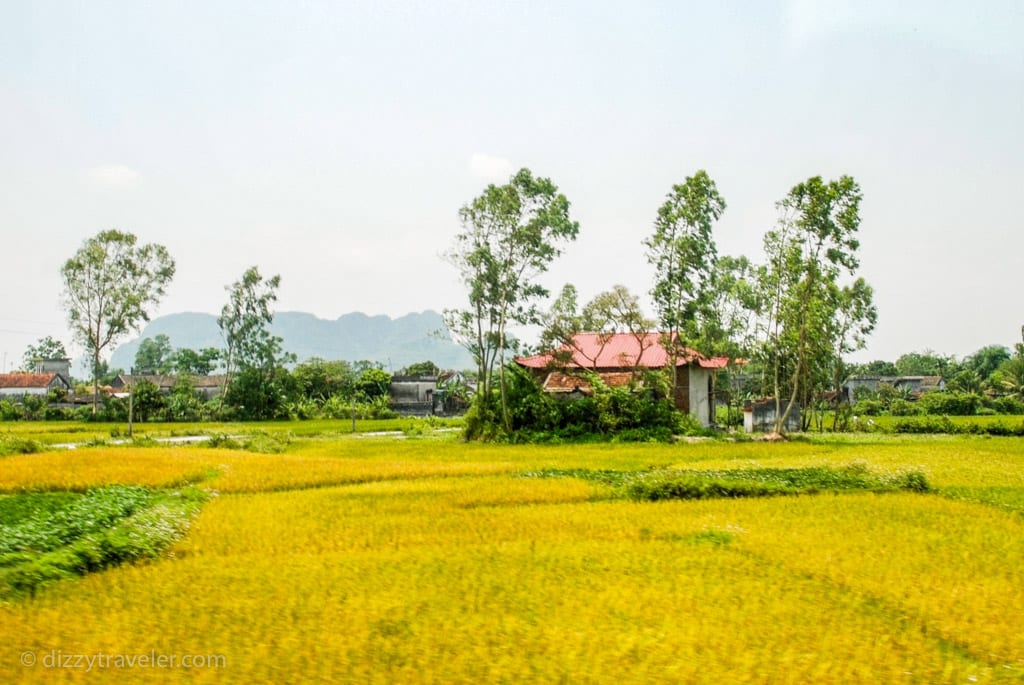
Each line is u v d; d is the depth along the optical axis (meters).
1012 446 51.78
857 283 75.00
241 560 16.36
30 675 9.82
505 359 63.62
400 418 114.62
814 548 17.69
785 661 10.55
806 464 37.59
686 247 61.38
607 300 64.44
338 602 13.04
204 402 111.25
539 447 52.41
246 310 108.25
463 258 60.12
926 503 24.91
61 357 163.88
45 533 18.31
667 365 68.06
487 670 10.13
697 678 9.98
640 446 52.47
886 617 12.77
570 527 20.55
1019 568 16.02
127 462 37.25
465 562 16.17
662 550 17.50
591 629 11.71
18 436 62.22
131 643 10.99
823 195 55.69
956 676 10.32
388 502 24.86
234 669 10.02
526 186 59.53
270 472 33.91
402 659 10.48
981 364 154.88
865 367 175.75
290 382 118.00
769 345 67.06
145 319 98.50
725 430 72.44
